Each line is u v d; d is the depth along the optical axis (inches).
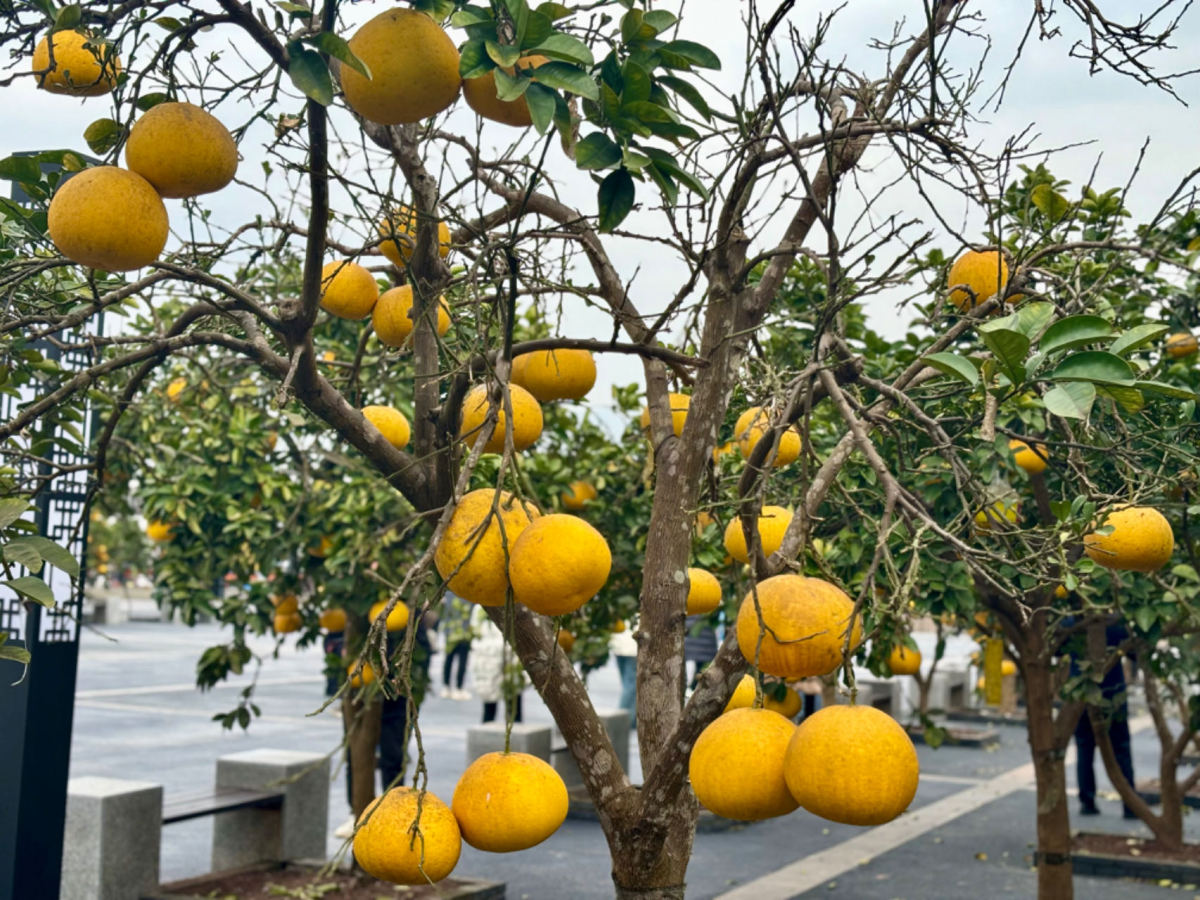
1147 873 324.2
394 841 89.1
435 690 765.3
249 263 146.5
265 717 625.6
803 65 111.3
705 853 370.6
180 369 272.2
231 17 95.0
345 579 252.8
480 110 92.0
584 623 265.4
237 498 270.7
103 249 88.7
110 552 1029.2
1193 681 296.0
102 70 98.0
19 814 195.0
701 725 107.1
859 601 80.3
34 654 197.3
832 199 100.7
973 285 132.8
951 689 722.8
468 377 111.9
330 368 208.4
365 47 84.6
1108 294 187.2
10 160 115.2
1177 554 213.0
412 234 138.7
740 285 121.3
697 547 221.9
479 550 89.4
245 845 305.9
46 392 178.5
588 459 270.8
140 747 517.3
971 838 393.1
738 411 171.3
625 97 92.5
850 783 76.5
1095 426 159.6
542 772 94.9
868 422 112.7
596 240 136.6
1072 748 611.8
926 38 125.0
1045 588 206.7
